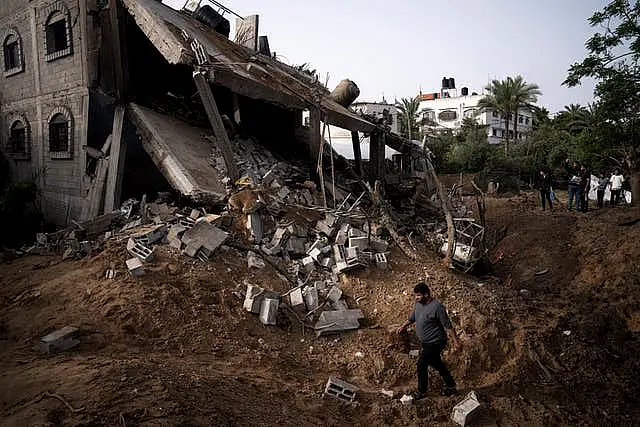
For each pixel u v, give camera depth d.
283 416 4.58
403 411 5.42
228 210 8.95
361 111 17.89
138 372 4.43
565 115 38.34
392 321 7.38
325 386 5.61
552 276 11.52
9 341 5.62
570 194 17.31
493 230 15.60
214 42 13.25
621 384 6.93
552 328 7.80
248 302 6.78
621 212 15.08
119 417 3.60
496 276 11.48
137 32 12.88
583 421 5.89
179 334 5.89
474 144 37.28
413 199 15.39
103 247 8.05
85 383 4.11
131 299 6.20
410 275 8.73
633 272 10.45
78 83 12.00
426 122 51.06
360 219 10.36
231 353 5.84
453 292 8.23
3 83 15.57
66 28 12.20
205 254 7.59
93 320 5.85
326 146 17.38
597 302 9.87
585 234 13.23
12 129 15.16
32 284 7.28
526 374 6.59
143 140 10.72
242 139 13.57
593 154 17.34
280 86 12.13
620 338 8.45
